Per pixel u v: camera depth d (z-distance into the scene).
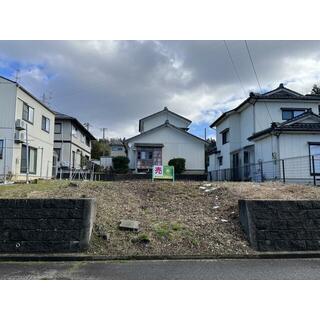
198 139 26.69
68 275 4.63
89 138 33.53
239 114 21.80
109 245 5.93
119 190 9.12
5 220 6.01
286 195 8.13
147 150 26.36
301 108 19.06
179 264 5.25
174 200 8.33
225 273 4.75
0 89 15.39
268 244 6.12
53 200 6.17
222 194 8.61
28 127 17.06
